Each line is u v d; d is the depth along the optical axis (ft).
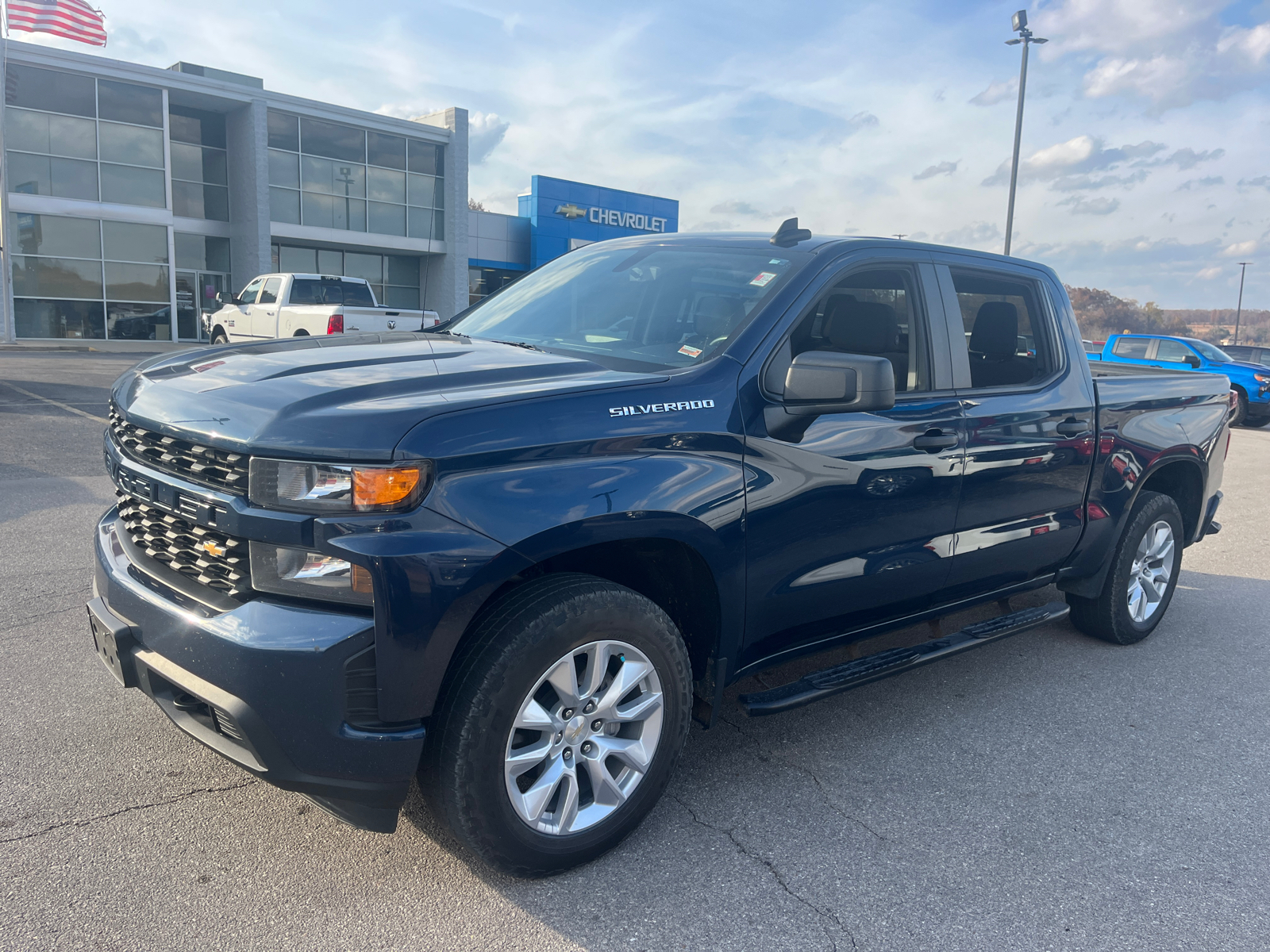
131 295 79.20
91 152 75.66
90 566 16.33
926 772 10.75
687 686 8.95
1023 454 12.10
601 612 8.03
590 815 8.46
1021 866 8.91
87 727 10.50
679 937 7.59
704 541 8.68
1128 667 14.66
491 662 7.47
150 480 8.03
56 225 74.74
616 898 8.06
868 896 8.28
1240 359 65.16
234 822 8.84
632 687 8.45
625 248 12.42
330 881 8.03
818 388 8.74
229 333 61.41
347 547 6.88
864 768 10.78
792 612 9.91
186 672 7.39
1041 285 13.29
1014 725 12.21
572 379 8.50
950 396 11.36
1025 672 14.25
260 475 7.09
